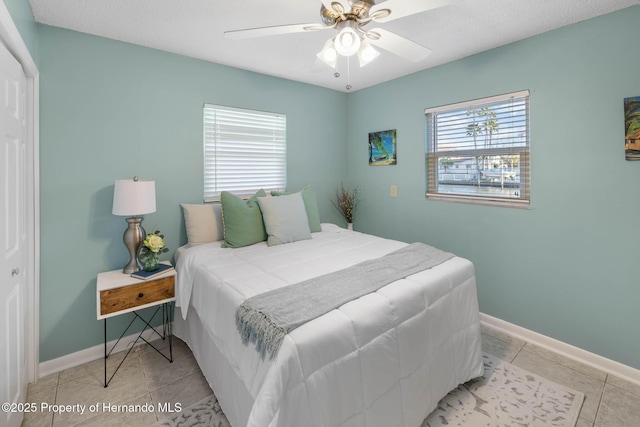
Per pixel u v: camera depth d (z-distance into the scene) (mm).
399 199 3307
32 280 1979
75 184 2141
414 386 1523
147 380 2006
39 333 2051
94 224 2223
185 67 2580
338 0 1290
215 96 2752
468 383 1949
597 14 1956
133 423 1648
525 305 2434
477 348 1933
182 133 2592
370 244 2467
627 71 1890
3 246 1361
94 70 2180
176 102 2549
